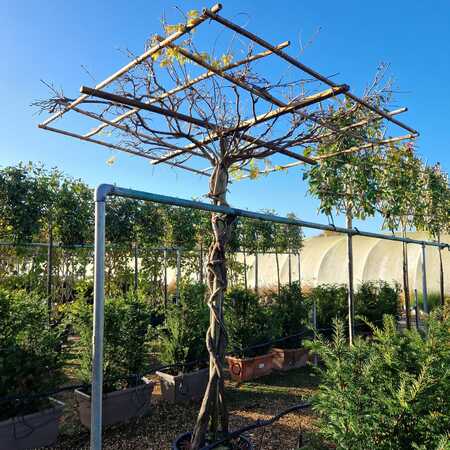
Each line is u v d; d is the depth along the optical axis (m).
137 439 3.79
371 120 4.01
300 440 2.83
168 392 4.74
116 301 4.73
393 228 6.95
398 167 6.24
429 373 2.06
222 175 3.36
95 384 2.10
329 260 16.81
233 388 5.28
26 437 3.51
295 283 7.18
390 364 2.31
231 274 11.74
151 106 2.87
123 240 8.62
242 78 2.89
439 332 2.48
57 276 8.19
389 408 2.04
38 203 6.46
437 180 8.27
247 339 5.66
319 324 7.02
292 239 13.23
